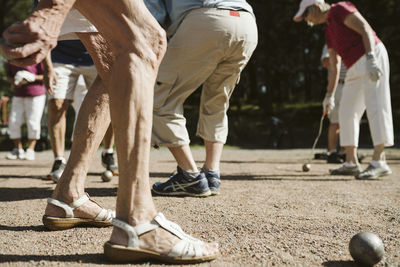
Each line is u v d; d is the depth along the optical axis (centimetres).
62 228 246
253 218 283
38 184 447
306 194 392
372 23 2148
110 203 333
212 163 384
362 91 540
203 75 356
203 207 319
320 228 259
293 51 2283
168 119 356
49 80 395
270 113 2234
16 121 806
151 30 182
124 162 181
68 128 1352
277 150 1195
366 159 852
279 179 511
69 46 437
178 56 351
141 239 183
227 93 381
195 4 346
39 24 155
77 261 188
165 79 351
